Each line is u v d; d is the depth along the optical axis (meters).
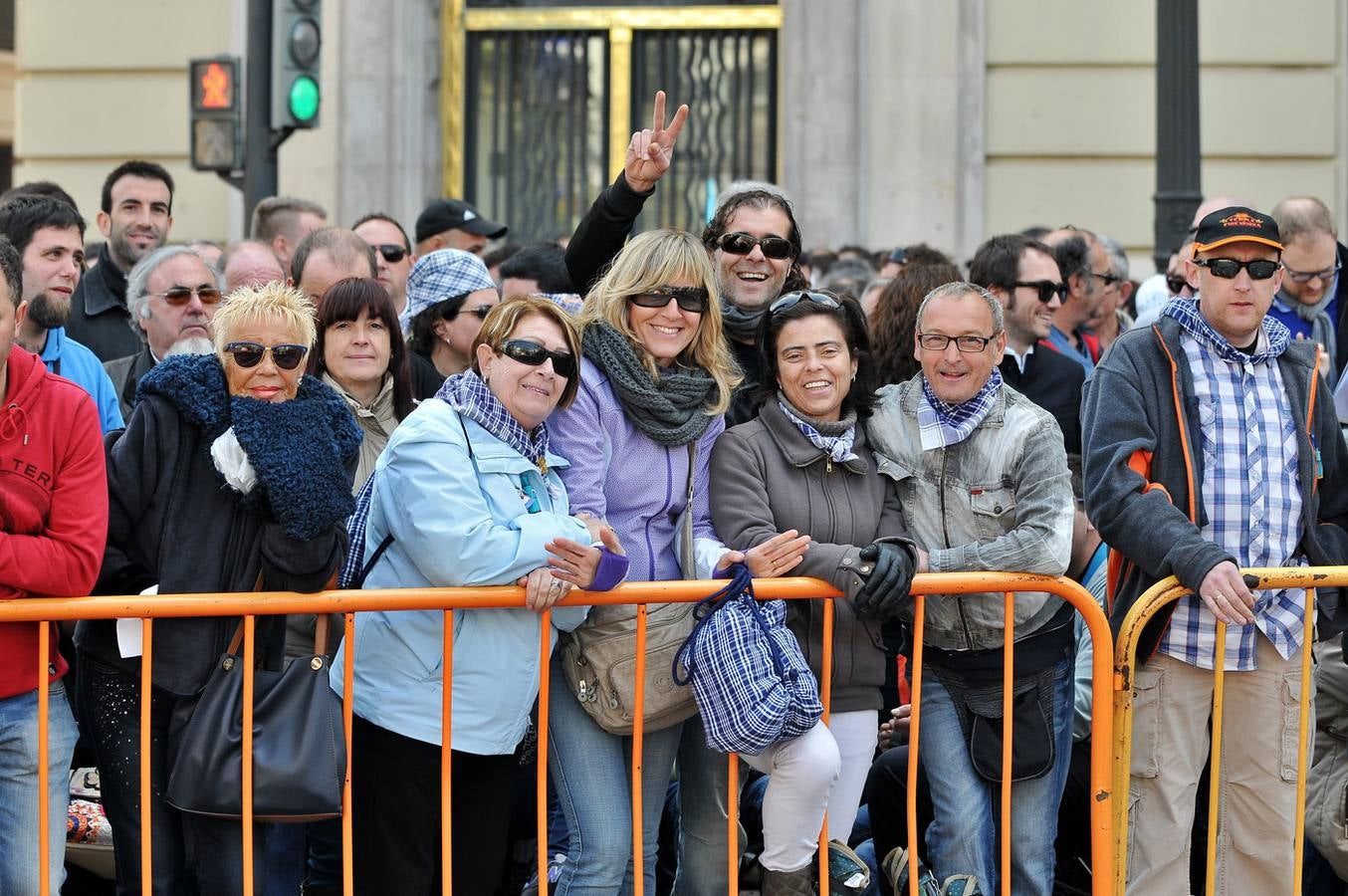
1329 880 5.50
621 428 4.54
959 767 4.78
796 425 4.70
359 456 5.14
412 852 4.42
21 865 4.20
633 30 12.51
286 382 4.24
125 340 7.25
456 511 4.23
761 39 12.47
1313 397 4.90
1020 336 6.52
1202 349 4.86
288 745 4.18
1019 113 11.91
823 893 4.59
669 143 5.17
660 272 4.53
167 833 4.34
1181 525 4.61
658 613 4.50
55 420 4.14
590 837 4.49
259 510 4.20
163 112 12.33
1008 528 4.70
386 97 12.12
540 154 12.62
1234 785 4.89
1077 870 5.60
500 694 4.36
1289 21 11.75
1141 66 11.85
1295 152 11.78
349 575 4.54
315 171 12.13
